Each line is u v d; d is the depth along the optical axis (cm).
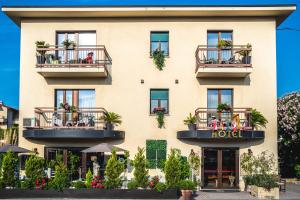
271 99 2217
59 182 1803
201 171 2162
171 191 1784
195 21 2255
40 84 2241
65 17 2267
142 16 2258
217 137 2088
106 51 2225
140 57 2247
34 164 1823
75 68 2111
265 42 2241
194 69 2231
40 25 2269
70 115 2191
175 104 2212
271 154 2172
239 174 2159
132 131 2202
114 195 1786
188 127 2166
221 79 2225
